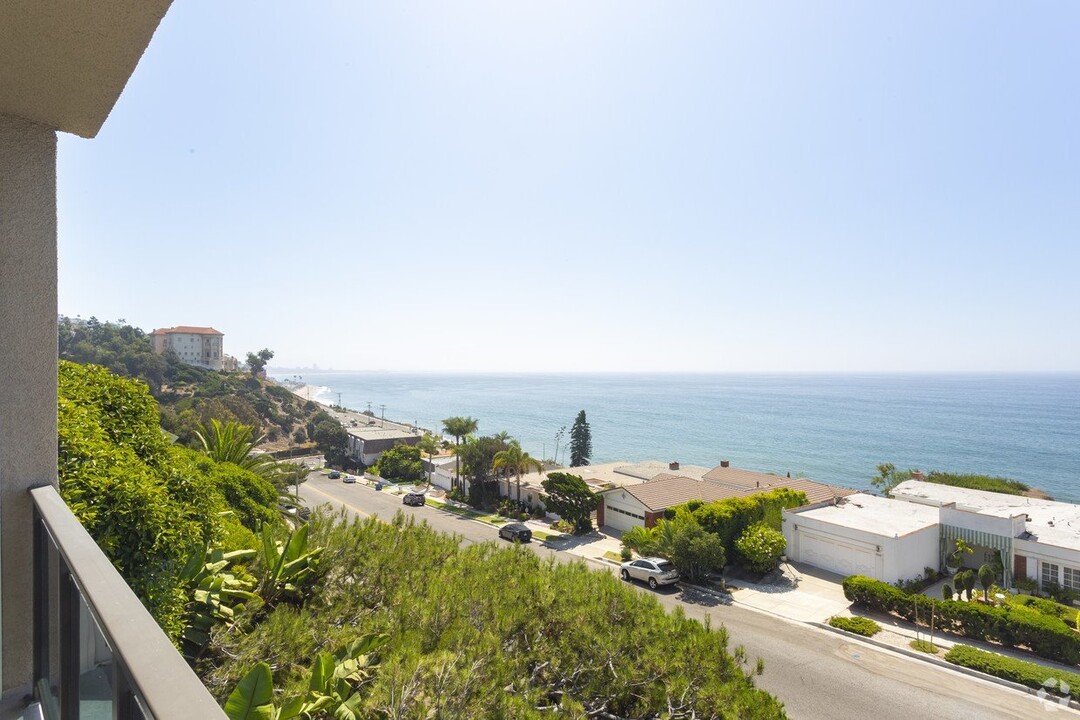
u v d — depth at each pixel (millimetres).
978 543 21312
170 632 4734
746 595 20375
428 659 4855
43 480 2439
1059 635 14719
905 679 13977
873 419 164625
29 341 2402
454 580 6609
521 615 6109
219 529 6711
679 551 21703
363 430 86438
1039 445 112625
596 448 110875
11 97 2168
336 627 5941
